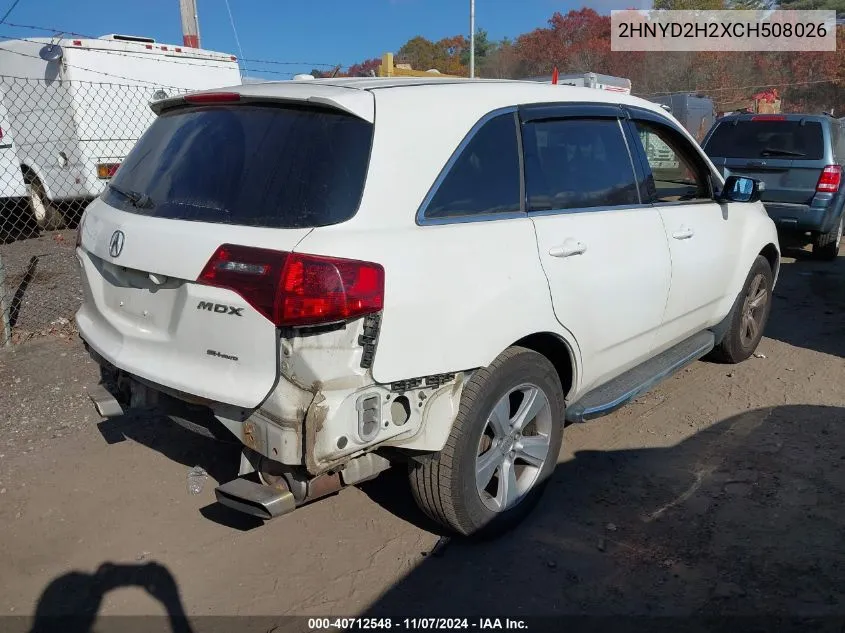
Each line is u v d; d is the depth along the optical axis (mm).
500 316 2984
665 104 20609
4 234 11422
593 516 3564
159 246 2844
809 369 5516
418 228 2807
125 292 3119
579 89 3869
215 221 2770
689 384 5254
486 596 2998
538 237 3232
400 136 2842
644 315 3943
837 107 40000
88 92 10391
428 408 2844
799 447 4230
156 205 3047
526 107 3414
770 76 39688
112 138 10703
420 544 3352
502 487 3277
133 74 10805
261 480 2777
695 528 3449
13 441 4324
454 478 3004
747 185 4641
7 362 5598
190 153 3094
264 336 2523
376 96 2867
